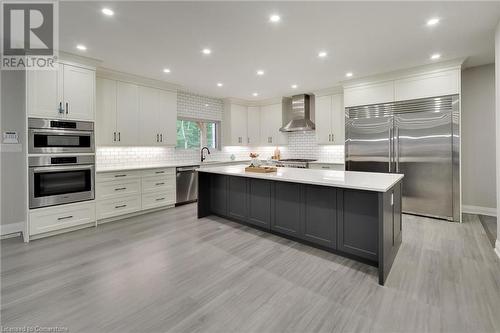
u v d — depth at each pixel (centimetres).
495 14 245
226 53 340
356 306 184
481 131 416
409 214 420
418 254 269
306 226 291
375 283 215
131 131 444
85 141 360
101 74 405
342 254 267
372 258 242
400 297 194
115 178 399
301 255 271
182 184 505
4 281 220
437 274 227
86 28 270
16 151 351
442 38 299
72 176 350
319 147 606
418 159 407
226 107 638
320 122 554
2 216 342
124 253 278
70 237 328
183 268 243
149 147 505
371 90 448
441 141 386
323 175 297
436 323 164
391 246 243
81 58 348
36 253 279
